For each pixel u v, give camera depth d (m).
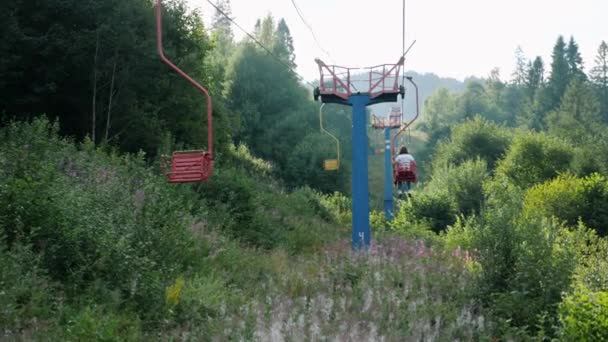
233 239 19.91
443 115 172.00
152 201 15.96
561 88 134.00
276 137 72.50
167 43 31.86
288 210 30.00
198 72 34.81
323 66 24.34
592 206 32.72
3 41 25.28
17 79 26.64
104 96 29.25
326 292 14.46
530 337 12.79
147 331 11.05
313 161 67.69
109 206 14.25
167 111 32.53
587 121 99.19
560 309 12.84
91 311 10.55
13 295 10.25
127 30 27.72
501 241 15.17
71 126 29.73
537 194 34.09
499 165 61.22
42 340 9.45
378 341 11.04
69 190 14.23
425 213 35.00
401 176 30.97
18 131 20.16
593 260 18.53
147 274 12.02
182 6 34.59
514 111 165.88
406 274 16.08
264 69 76.19
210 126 13.88
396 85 24.08
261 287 14.44
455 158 76.44
